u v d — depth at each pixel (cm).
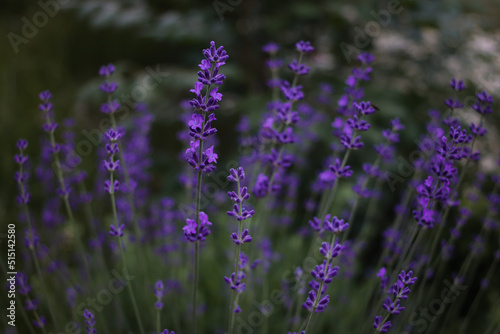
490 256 210
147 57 383
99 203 244
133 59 387
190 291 177
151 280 189
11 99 330
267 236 196
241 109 298
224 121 334
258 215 159
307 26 310
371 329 130
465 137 100
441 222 129
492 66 279
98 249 181
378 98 268
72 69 398
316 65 299
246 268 130
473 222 209
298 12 284
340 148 173
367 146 261
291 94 128
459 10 284
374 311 128
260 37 321
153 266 194
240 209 98
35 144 299
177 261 186
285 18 298
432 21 280
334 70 302
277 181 165
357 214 249
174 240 197
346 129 130
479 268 214
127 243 199
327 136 256
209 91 89
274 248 210
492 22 327
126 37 385
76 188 264
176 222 222
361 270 230
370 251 259
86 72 398
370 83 283
